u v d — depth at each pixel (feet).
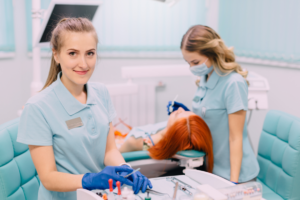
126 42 9.05
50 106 3.33
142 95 9.43
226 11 8.72
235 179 4.58
